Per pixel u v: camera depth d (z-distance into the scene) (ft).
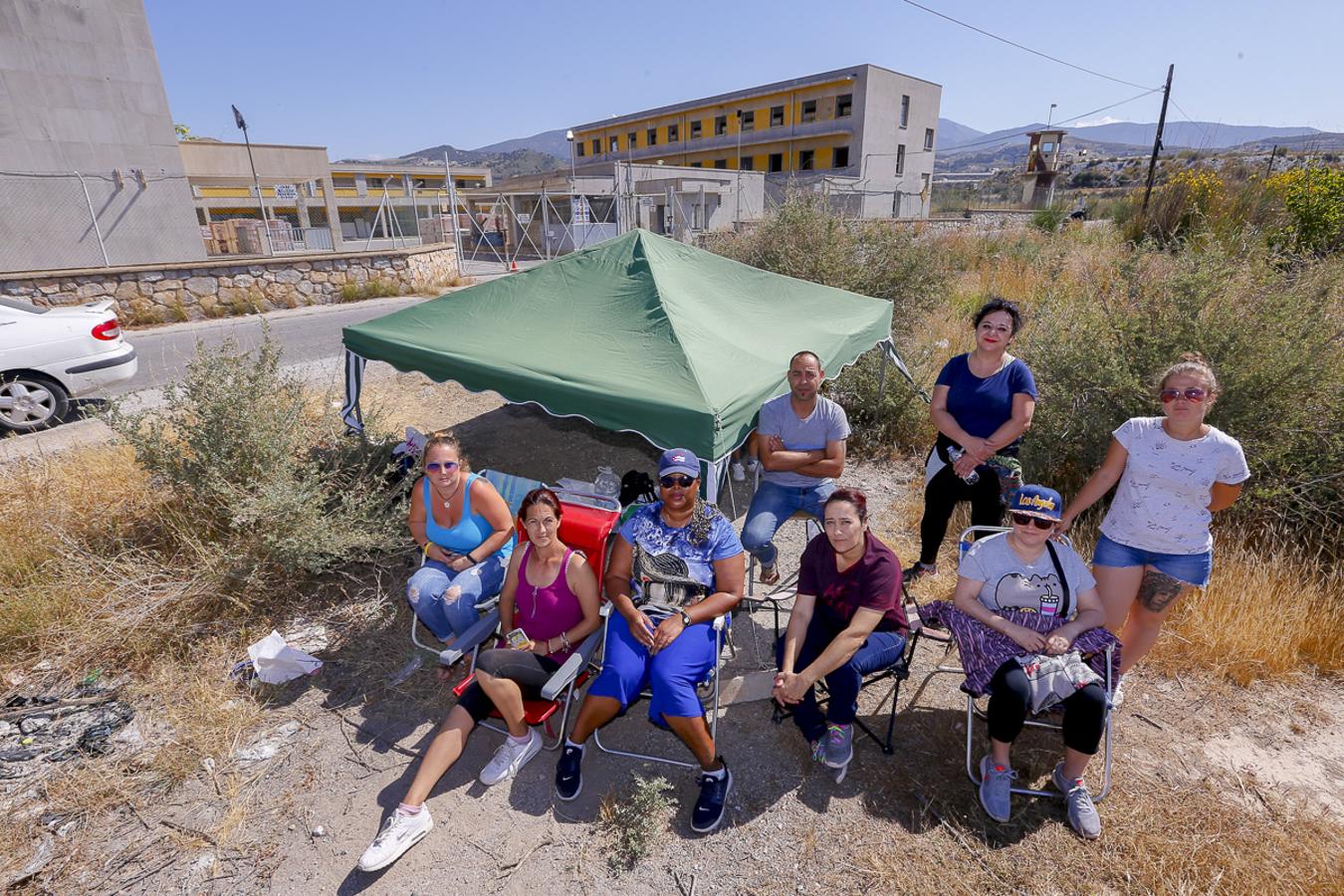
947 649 13.51
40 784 10.43
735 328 18.45
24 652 13.12
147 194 51.03
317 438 18.62
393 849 9.21
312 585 15.43
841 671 10.41
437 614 12.76
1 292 39.40
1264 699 12.16
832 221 37.55
